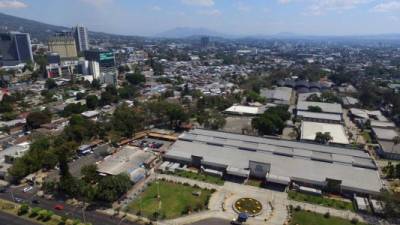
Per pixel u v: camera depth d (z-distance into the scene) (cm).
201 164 15750
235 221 11275
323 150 16375
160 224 11106
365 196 12938
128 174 13888
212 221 11338
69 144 17088
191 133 19025
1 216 11600
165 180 14550
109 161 15838
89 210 12038
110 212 11894
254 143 17250
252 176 14800
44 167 15900
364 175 13775
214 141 17575
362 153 16062
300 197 13038
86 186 12769
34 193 13400
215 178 14788
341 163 14750
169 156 16550
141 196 13075
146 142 19762
